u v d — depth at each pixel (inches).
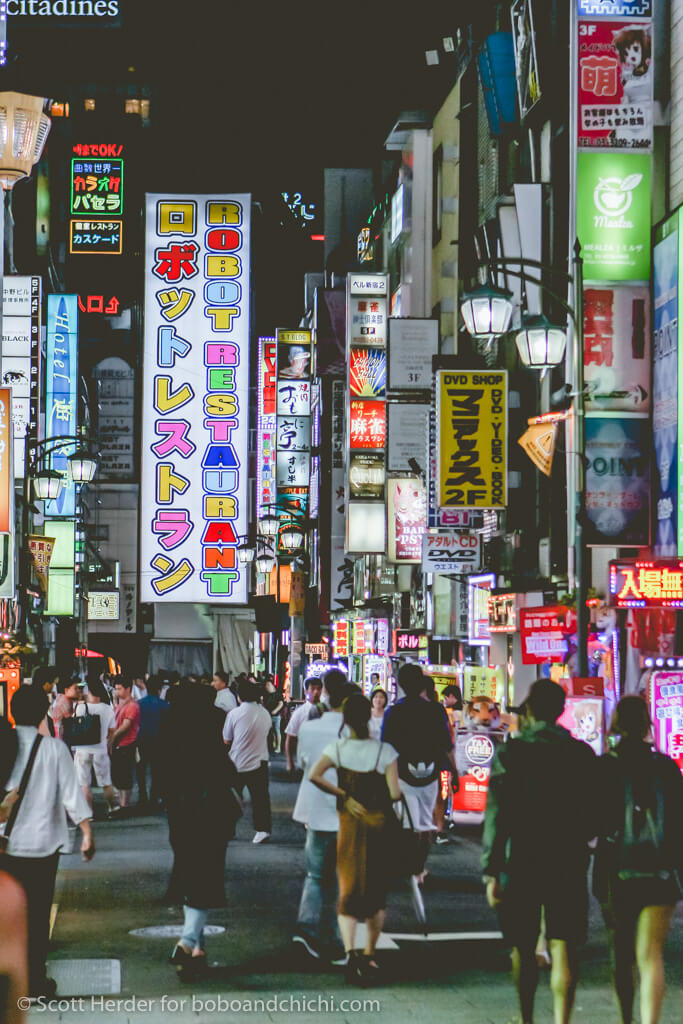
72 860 848.3
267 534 2679.6
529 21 1411.2
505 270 880.3
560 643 959.0
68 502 2447.1
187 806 504.7
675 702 907.4
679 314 1092.5
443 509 1460.4
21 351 2004.2
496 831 387.2
